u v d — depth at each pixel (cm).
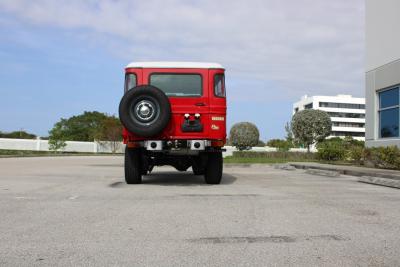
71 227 574
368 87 2066
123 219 628
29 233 539
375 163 1752
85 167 1878
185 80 1098
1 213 670
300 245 489
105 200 811
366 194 922
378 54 1984
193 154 1085
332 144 2417
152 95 1041
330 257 442
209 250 468
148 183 1167
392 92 1902
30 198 830
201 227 578
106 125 5719
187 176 1446
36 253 454
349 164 1984
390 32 1888
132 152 1108
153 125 1040
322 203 787
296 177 1398
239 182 1206
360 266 414
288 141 5619
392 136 1898
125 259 435
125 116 1046
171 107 1080
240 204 770
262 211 698
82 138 7106
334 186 1088
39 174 1420
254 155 3197
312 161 2434
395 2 1848
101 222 607
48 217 640
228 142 4734
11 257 440
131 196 870
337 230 563
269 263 423
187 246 484
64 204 759
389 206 757
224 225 590
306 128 4597
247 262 426
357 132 14100
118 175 1416
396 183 1052
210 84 1095
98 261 428
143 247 479
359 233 546
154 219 629
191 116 1083
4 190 952
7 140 4797
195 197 859
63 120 7244
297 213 682
